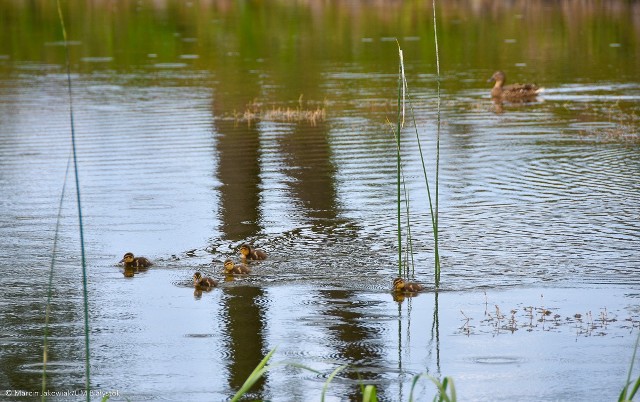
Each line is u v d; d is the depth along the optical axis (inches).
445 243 893.8
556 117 1567.4
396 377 627.8
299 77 2048.5
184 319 729.6
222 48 2583.7
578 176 1153.4
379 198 1067.3
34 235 949.2
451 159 1262.3
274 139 1411.2
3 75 2151.8
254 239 919.7
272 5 3715.6
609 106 1657.2
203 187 1130.0
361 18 3211.1
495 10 3371.1
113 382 625.3
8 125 1549.0
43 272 840.3
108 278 824.9
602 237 899.4
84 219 1003.3
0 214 1024.2
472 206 1024.2
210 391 613.0
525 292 769.6
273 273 826.2
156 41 2753.4
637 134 1409.9
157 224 979.3
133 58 2416.3
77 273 839.1
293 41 2696.9
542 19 3085.6
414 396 600.4
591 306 737.0
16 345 685.9
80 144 1391.5
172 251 892.0
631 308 730.8
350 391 611.2
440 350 666.2
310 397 604.7
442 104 1708.9
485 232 925.2
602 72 2050.9
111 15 3444.9
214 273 829.8
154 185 1144.2
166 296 780.6
